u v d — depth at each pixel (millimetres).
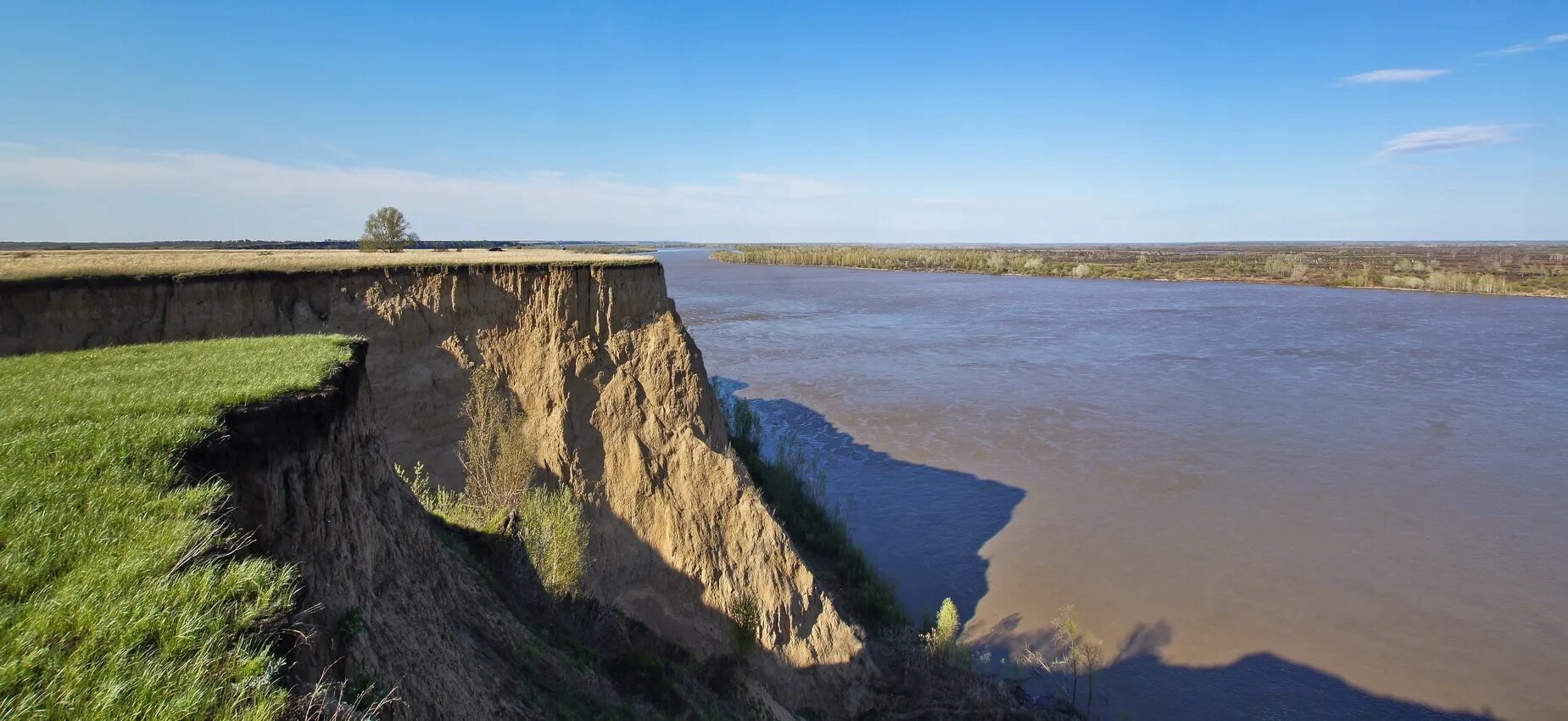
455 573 14188
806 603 24531
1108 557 32969
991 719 22984
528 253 35906
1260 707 24156
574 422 25094
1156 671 25875
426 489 20750
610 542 24172
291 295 22062
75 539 6613
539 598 18234
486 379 24469
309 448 9609
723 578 23984
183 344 12766
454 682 11055
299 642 7305
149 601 6145
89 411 8531
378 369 22922
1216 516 36594
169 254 29219
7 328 17750
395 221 50938
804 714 22781
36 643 5590
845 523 34938
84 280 18953
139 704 5371
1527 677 24859
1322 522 35719
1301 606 28969
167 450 7859
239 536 7688
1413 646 26516
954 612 26156
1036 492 39938
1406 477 40812
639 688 17422
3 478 7137
